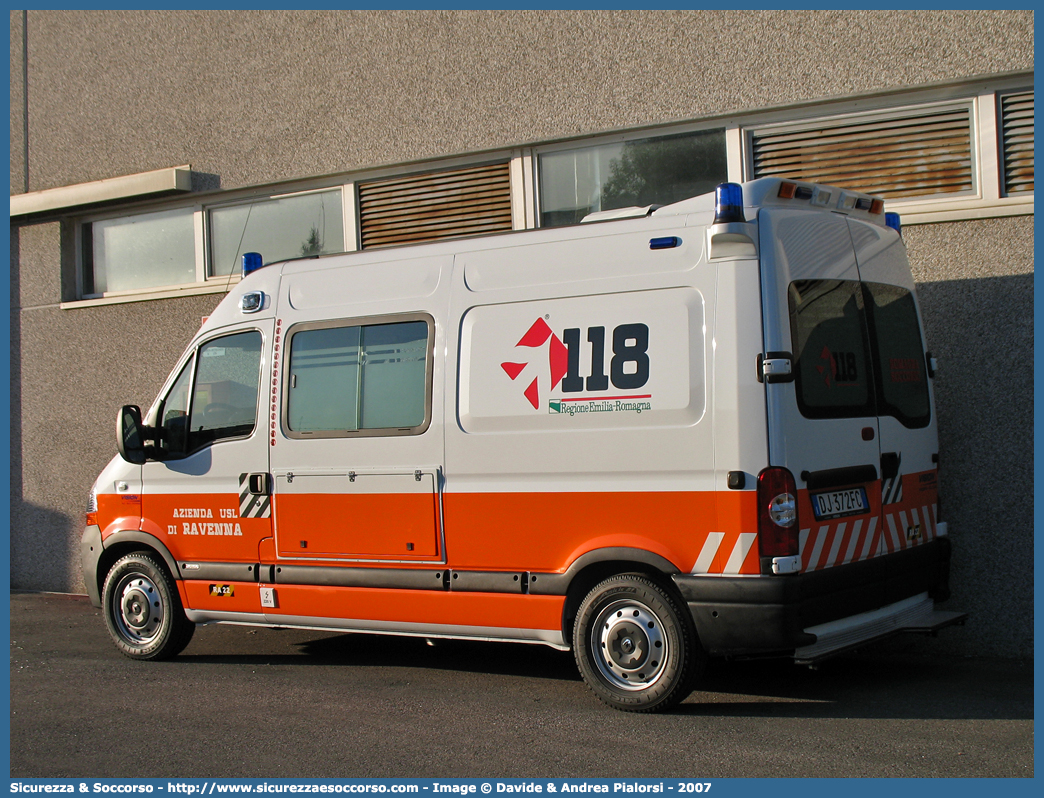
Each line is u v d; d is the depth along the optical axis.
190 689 6.09
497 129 8.34
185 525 6.74
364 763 4.56
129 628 7.09
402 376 5.93
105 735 5.16
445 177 8.73
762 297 4.92
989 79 6.78
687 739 4.73
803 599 4.79
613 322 5.27
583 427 5.30
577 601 5.45
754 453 4.84
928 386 6.05
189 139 9.79
